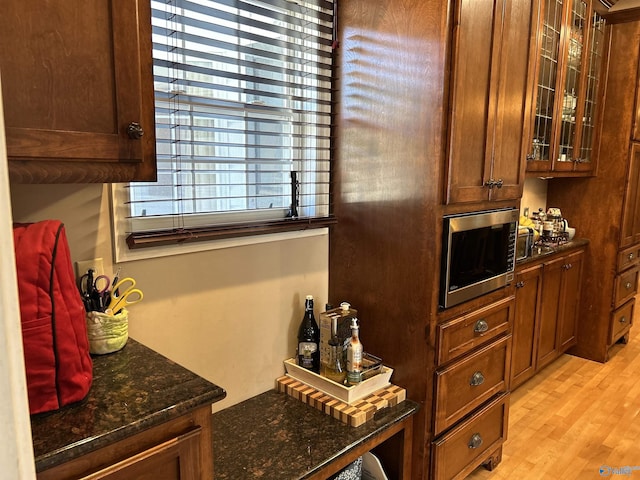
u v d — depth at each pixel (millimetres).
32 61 812
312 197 1953
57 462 745
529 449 2283
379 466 1654
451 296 1686
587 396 2826
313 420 1586
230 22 1578
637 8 2914
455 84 1552
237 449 1420
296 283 1862
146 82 960
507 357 2088
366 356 1834
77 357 886
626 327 3633
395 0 1619
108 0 883
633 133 3107
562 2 2566
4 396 431
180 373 1033
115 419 841
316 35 1832
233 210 1687
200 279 1535
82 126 883
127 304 1260
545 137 2668
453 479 1848
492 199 1839
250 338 1716
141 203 1422
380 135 1731
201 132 1547
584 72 2904
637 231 3504
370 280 1829
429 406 1707
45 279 828
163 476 896
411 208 1668
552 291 2955
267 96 1688
